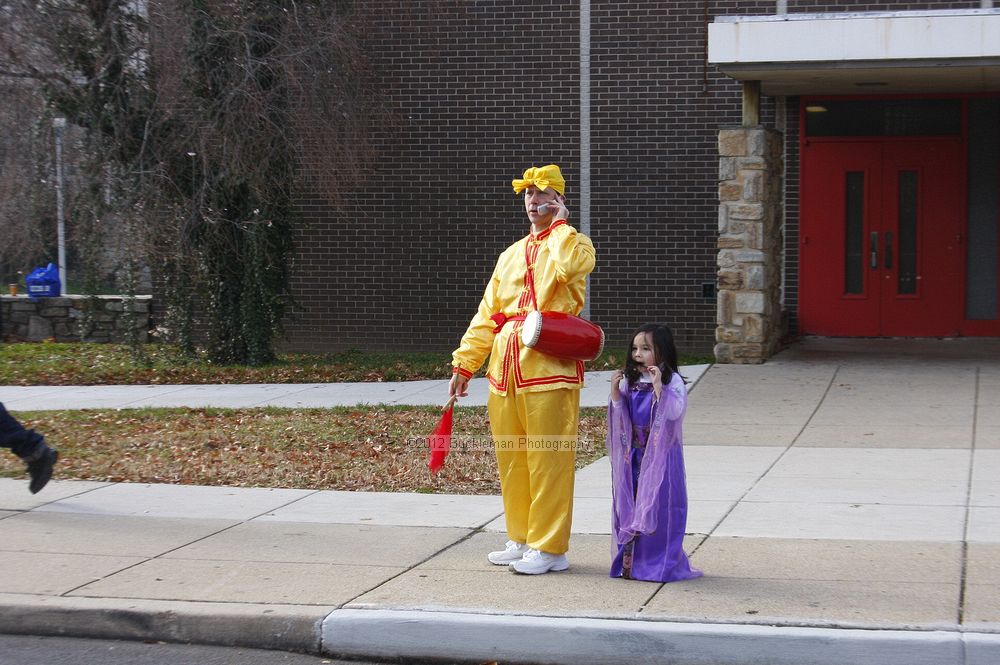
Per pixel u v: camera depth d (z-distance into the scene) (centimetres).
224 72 1283
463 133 1566
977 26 1186
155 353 1562
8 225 1301
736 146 1324
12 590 601
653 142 1524
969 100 1485
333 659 541
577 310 617
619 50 1523
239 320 1477
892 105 1506
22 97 1271
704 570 609
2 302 1766
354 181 1451
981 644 489
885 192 1511
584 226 1547
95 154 1285
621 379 595
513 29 1544
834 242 1525
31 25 1254
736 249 1338
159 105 1252
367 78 1470
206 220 1277
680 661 511
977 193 1495
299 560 650
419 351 1608
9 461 952
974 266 1502
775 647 504
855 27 1210
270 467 916
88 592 595
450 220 1582
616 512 596
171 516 767
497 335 621
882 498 775
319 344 1631
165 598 584
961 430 1005
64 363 1509
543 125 1548
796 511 743
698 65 1506
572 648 520
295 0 1316
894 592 560
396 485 862
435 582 598
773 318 1421
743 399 1165
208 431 1053
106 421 1109
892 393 1174
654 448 584
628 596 564
